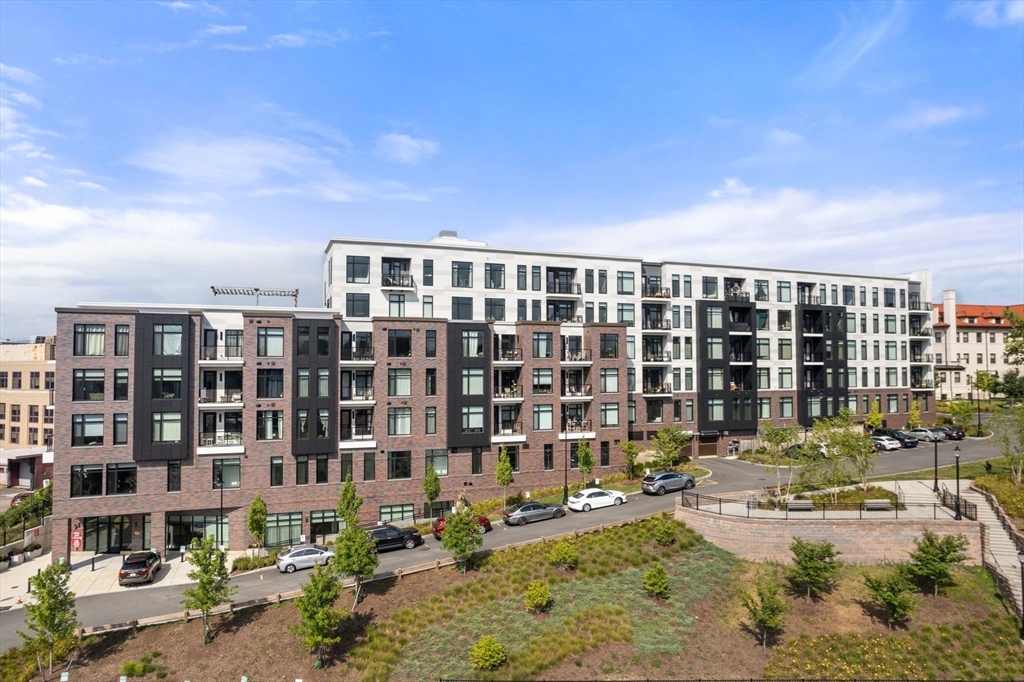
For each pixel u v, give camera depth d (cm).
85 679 2505
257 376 4259
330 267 4928
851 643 2697
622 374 5378
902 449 5994
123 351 4031
